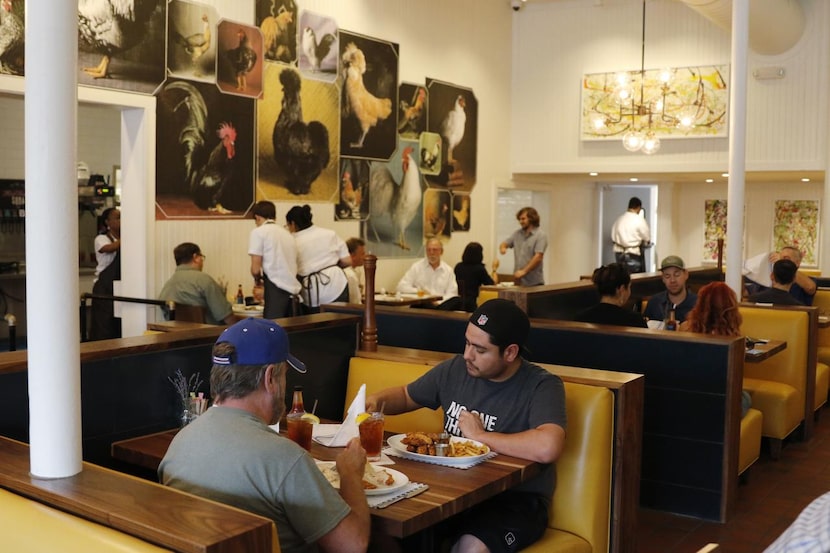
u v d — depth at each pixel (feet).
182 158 23.35
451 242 34.88
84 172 34.32
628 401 10.50
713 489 14.73
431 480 8.42
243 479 6.79
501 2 37.24
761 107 33.14
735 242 22.66
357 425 9.30
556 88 37.24
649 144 31.86
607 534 10.42
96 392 9.53
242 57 25.07
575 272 43.11
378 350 13.12
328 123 28.43
